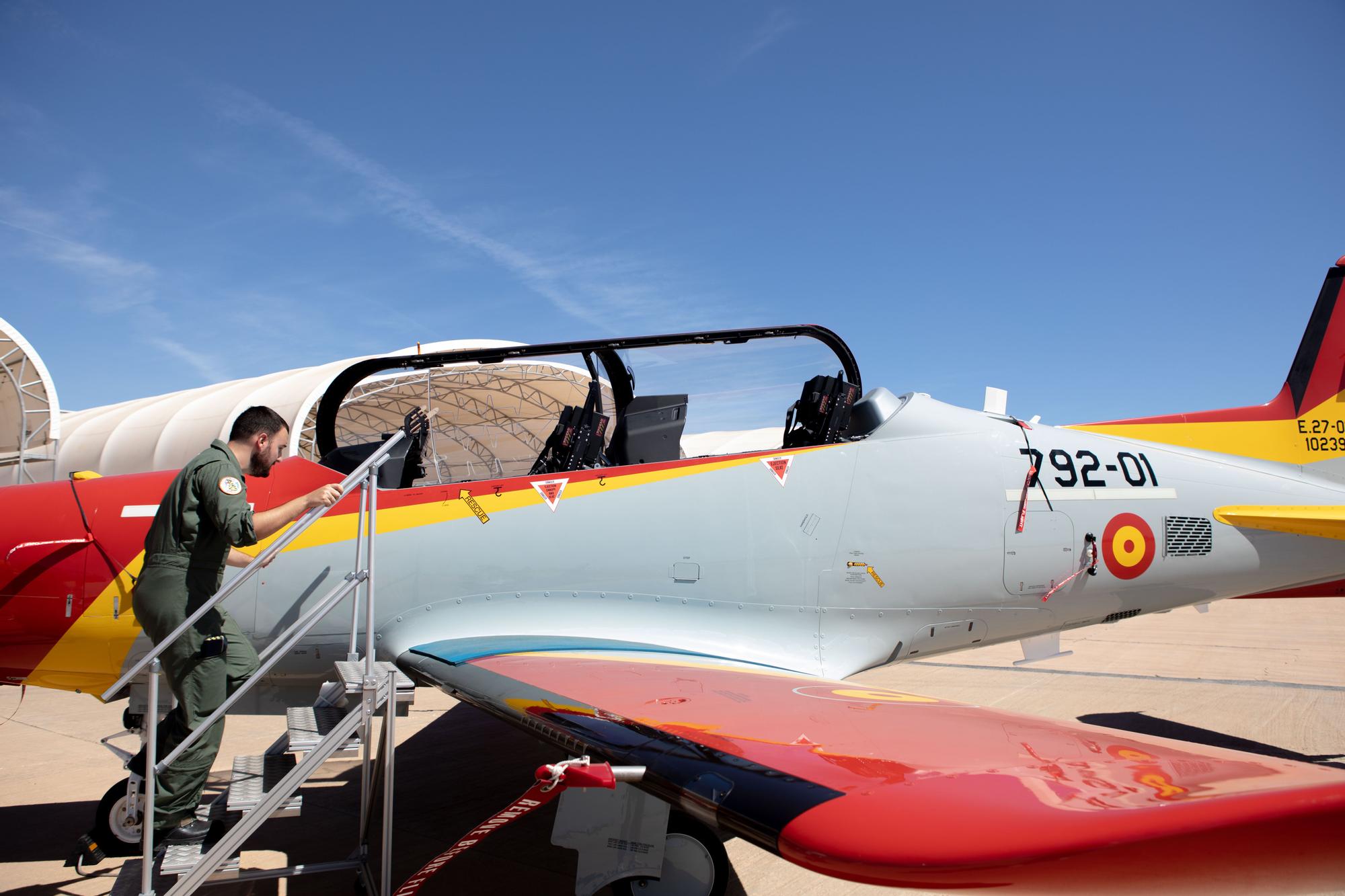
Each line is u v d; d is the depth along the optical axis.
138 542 3.70
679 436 4.49
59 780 4.79
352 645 3.29
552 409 4.73
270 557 2.82
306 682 3.94
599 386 4.39
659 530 4.03
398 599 3.77
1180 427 5.20
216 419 19.69
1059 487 4.70
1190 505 4.93
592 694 2.76
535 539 3.90
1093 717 6.01
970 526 4.46
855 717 2.52
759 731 2.34
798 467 4.27
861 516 4.29
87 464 22.19
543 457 4.38
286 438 3.20
